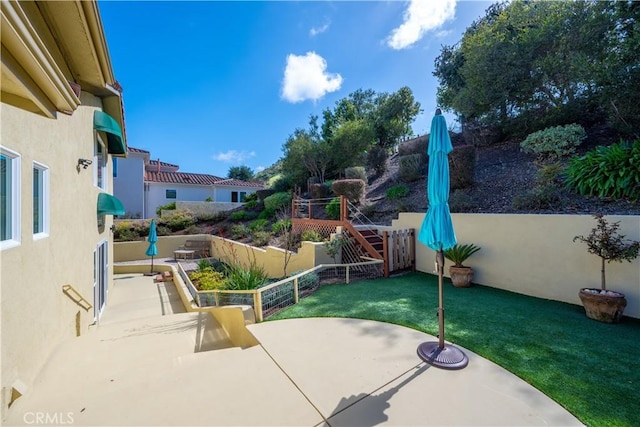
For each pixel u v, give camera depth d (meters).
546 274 6.76
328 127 27.53
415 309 6.22
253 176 48.31
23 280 3.80
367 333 5.10
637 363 3.90
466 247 8.07
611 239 5.47
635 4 8.98
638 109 8.23
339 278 9.27
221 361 4.22
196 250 18.70
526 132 12.71
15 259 3.60
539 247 6.88
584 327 5.09
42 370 4.32
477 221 8.20
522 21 12.63
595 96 9.55
